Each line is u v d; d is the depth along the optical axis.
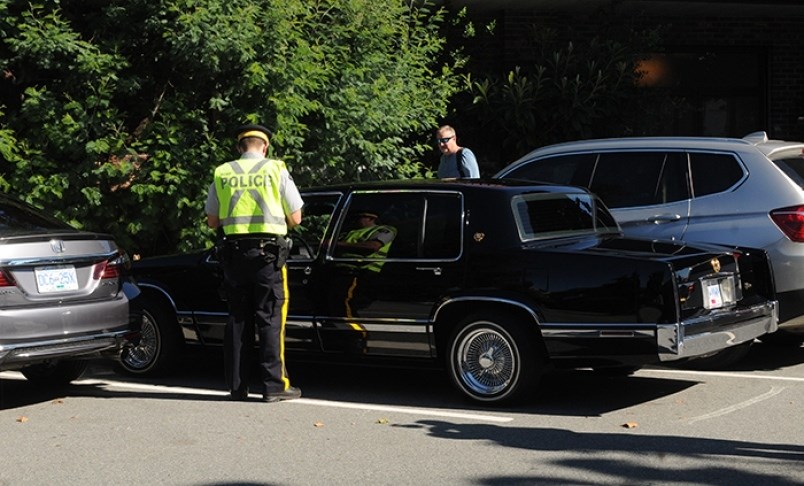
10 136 11.72
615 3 17.28
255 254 8.43
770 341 11.23
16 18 11.48
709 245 8.63
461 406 8.30
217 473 6.37
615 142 10.60
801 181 9.88
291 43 12.36
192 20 11.35
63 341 8.05
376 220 8.69
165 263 9.54
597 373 9.53
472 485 6.06
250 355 8.70
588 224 8.92
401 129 13.52
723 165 9.98
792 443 6.98
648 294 7.63
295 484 6.13
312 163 12.84
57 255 8.11
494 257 8.13
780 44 19.12
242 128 8.75
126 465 6.57
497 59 17.72
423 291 8.32
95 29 12.21
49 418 8.02
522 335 8.02
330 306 8.67
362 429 7.52
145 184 11.89
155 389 9.17
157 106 12.27
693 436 7.19
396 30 13.84
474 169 12.24
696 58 19.09
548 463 6.52
